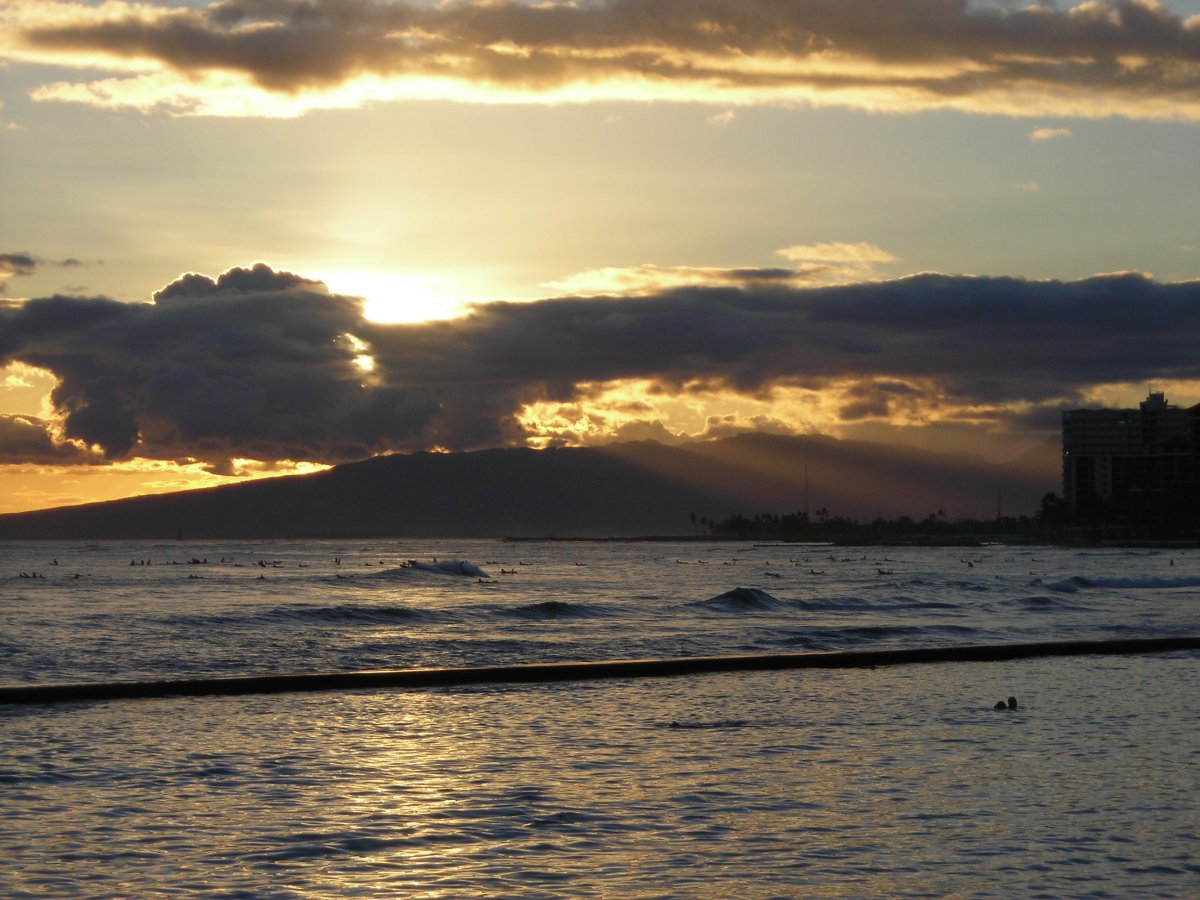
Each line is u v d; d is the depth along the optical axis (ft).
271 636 155.74
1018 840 49.34
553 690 98.12
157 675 112.88
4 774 62.59
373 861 46.03
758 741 73.26
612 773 63.16
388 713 85.05
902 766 65.00
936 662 119.34
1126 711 86.07
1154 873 44.60
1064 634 159.63
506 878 43.86
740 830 50.90
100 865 45.39
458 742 72.90
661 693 96.32
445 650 136.98
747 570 572.92
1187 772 63.36
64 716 82.79
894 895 42.01
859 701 91.40
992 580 380.58
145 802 56.08
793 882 43.50
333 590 334.44
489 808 54.90
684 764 65.67
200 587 350.43
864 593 299.99
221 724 79.66
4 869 44.78
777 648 141.38
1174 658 122.93
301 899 41.29
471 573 472.85
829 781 61.05
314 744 72.13
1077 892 42.27
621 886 43.01
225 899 41.24
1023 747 71.00
